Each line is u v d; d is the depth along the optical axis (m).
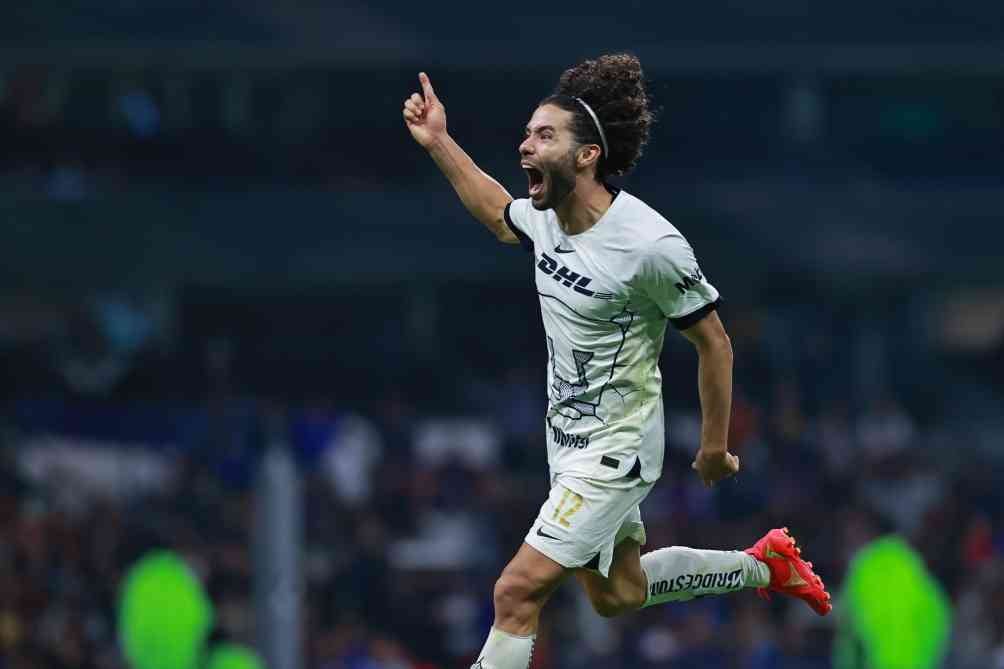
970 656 27.19
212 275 40.44
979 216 44.19
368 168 42.78
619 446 9.25
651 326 9.24
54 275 39.34
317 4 41.69
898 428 38.34
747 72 43.19
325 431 33.16
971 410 42.28
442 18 42.06
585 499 9.19
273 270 40.94
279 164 42.03
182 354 38.06
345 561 28.42
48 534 27.34
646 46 42.62
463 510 31.73
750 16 43.09
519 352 42.81
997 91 45.25
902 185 44.38
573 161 9.02
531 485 33.06
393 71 42.72
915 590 26.36
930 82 45.03
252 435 32.47
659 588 9.98
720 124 44.72
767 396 39.91
